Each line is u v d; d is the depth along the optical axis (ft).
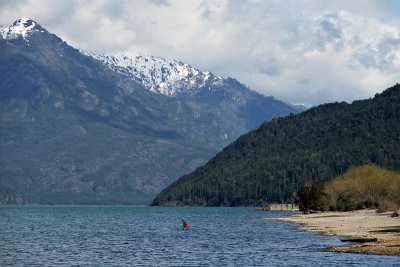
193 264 285.02
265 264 276.00
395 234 376.68
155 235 489.26
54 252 349.00
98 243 411.13
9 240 444.55
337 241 366.84
